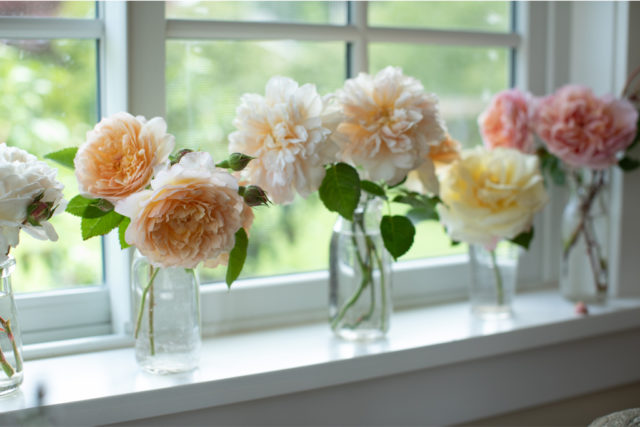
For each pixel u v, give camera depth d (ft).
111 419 2.92
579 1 4.71
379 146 3.14
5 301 2.87
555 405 4.26
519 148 3.98
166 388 3.01
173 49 3.69
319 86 4.10
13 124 3.45
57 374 3.20
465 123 4.59
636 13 4.42
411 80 3.32
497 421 4.07
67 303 3.62
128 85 3.43
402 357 3.51
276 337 3.79
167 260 2.61
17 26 3.32
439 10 4.42
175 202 2.54
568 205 4.40
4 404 2.83
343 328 3.67
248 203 2.78
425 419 3.75
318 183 2.98
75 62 3.56
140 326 3.17
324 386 3.36
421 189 3.62
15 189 2.53
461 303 4.50
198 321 3.24
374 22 4.21
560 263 4.70
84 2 3.51
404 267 4.39
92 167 2.71
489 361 3.92
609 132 3.97
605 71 4.56
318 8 4.05
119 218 2.90
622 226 4.56
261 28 3.82
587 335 4.13
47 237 2.74
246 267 4.00
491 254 4.01
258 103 3.08
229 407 3.25
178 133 3.75
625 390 4.52
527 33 4.61
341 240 3.62
